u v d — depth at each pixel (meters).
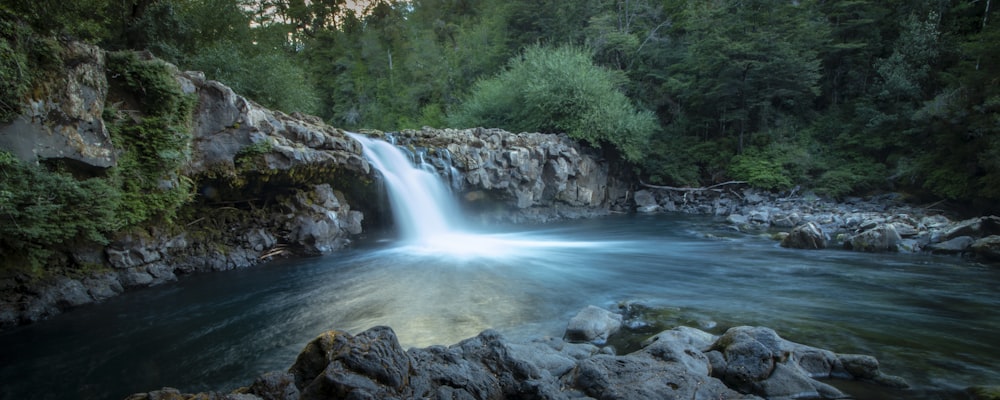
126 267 11.30
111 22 18.75
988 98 21.61
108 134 10.53
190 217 13.70
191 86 12.55
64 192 9.10
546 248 16.69
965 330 7.41
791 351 5.90
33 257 9.28
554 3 43.38
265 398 4.30
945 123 24.17
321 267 13.56
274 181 15.05
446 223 21.19
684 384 5.02
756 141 34.16
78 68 9.95
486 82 36.53
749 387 5.38
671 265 13.35
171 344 7.79
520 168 23.34
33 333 8.41
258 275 12.66
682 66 37.34
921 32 31.83
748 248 16.17
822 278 11.38
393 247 16.91
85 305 9.99
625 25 43.66
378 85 57.25
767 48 32.22
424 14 67.88
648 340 6.77
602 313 7.74
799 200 28.84
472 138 22.62
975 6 32.66
